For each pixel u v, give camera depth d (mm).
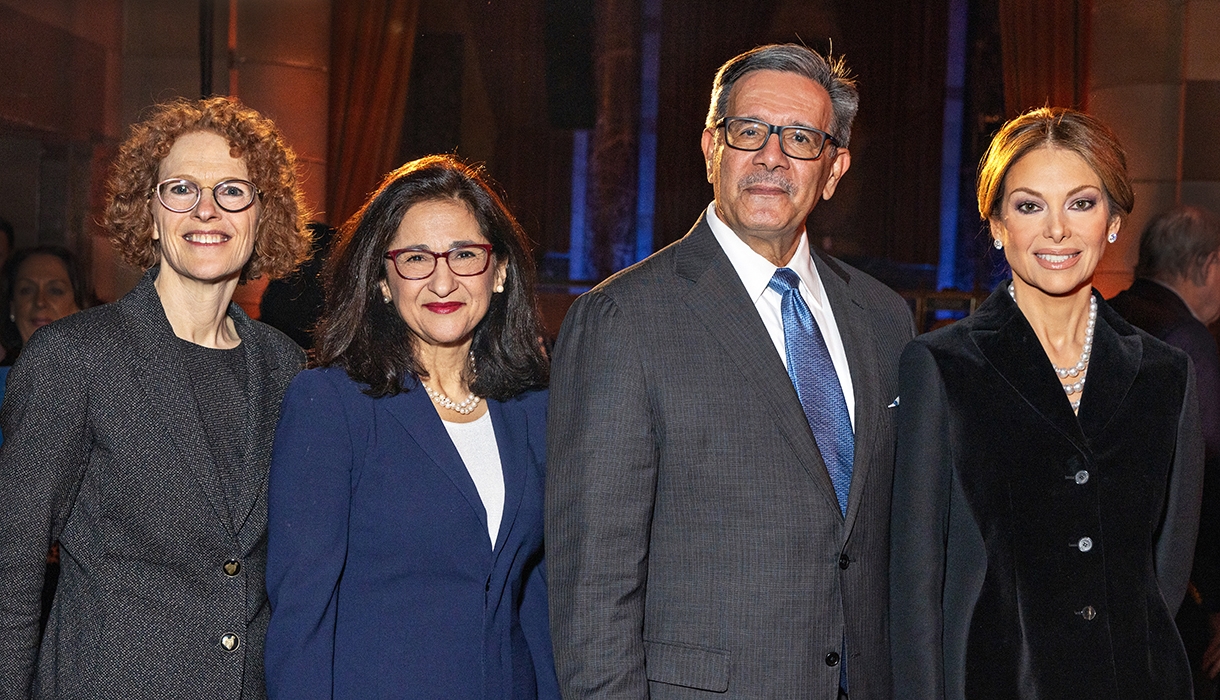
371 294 1857
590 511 1716
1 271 5789
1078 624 1787
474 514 1796
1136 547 1830
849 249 10961
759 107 1873
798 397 1832
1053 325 1924
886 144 10859
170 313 1899
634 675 1691
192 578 1759
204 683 1743
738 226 1892
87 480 1745
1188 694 1811
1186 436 1908
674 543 1771
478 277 1846
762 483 1756
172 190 1856
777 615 1738
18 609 1665
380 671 1720
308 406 1780
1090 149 1838
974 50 10664
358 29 9828
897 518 1874
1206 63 8719
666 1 10852
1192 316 2947
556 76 10891
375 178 9953
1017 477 1825
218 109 1924
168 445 1752
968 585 1829
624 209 10984
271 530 1736
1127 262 8805
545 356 2004
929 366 1881
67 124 8453
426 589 1762
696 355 1790
